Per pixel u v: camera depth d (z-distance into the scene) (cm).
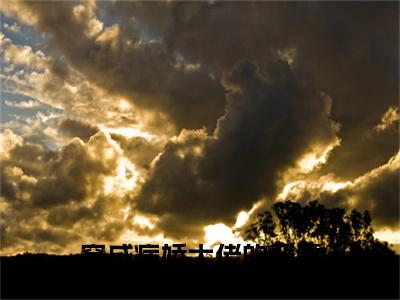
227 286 4359
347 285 4359
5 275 4369
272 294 4150
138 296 4072
